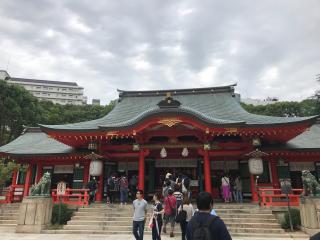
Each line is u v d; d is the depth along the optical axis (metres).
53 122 58.22
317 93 42.78
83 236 14.06
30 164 25.58
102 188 22.86
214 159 24.17
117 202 21.55
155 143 21.67
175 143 21.45
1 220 18.61
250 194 22.59
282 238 13.37
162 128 21.61
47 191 16.73
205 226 4.20
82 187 23.83
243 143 21.20
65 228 15.72
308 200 13.95
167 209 13.00
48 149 25.84
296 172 22.30
